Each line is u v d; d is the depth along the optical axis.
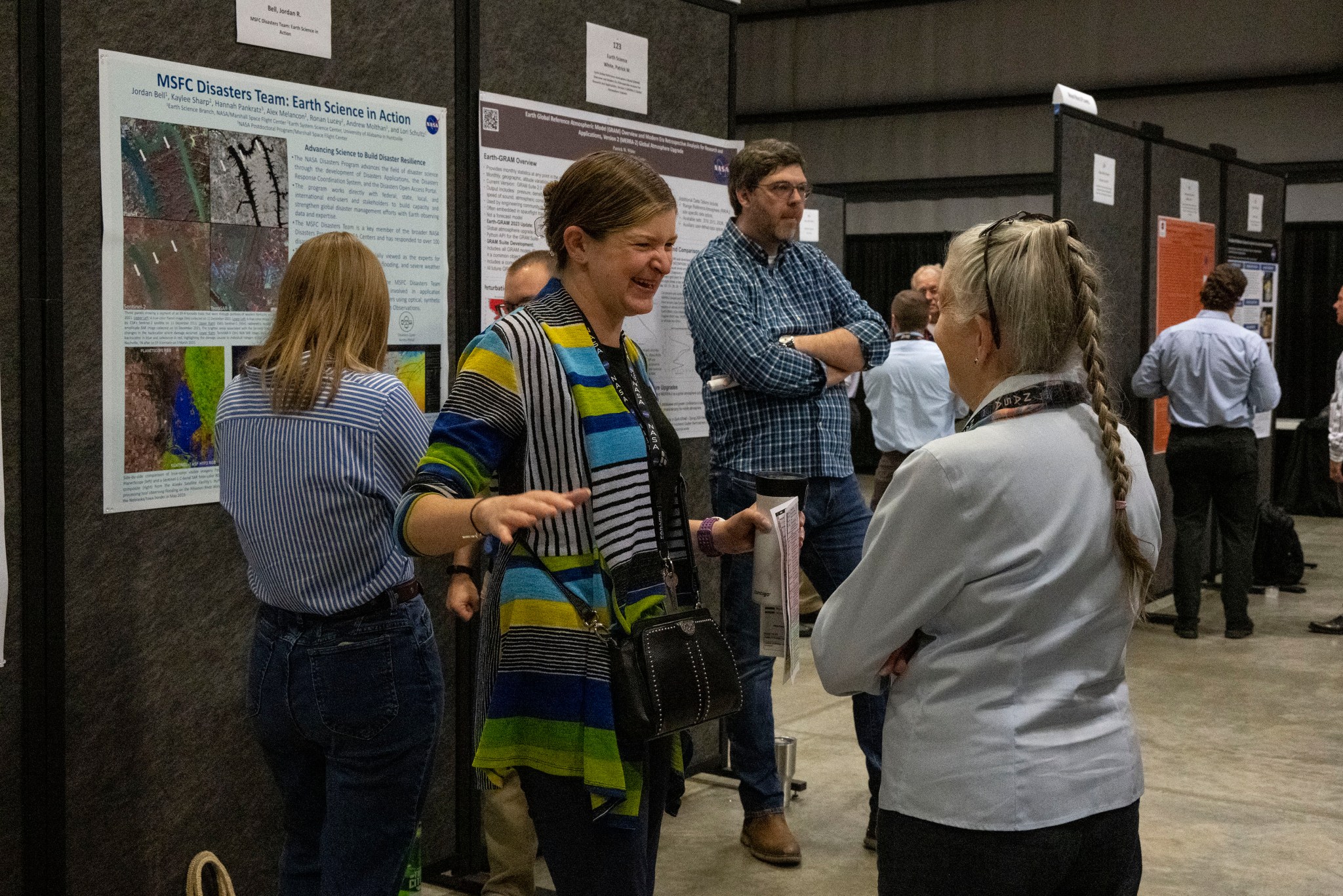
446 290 2.88
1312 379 11.30
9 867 2.16
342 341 1.96
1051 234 1.41
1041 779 1.35
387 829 1.96
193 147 2.34
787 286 3.14
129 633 2.31
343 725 1.91
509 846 2.70
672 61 3.52
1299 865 3.25
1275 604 6.72
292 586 1.92
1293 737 4.37
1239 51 11.00
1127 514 1.42
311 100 2.55
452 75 2.86
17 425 2.13
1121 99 11.62
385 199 2.72
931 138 12.74
